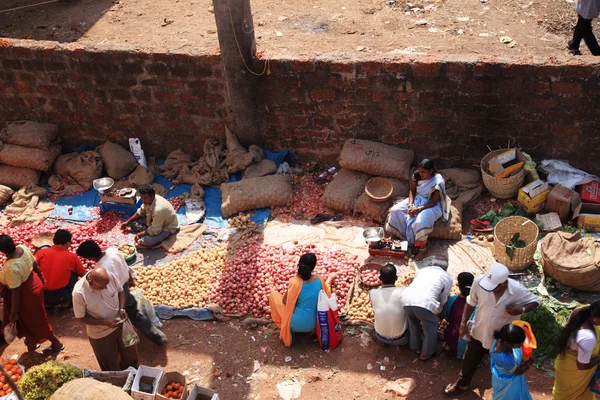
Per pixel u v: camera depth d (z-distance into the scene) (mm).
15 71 10180
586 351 5445
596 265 7250
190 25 12195
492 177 8812
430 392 6629
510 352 5590
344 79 9117
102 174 10391
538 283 7664
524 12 11672
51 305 7992
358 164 9234
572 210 8578
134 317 7219
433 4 12164
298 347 7273
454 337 6738
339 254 8352
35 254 7883
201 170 10117
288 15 12250
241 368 7090
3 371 5031
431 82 8828
